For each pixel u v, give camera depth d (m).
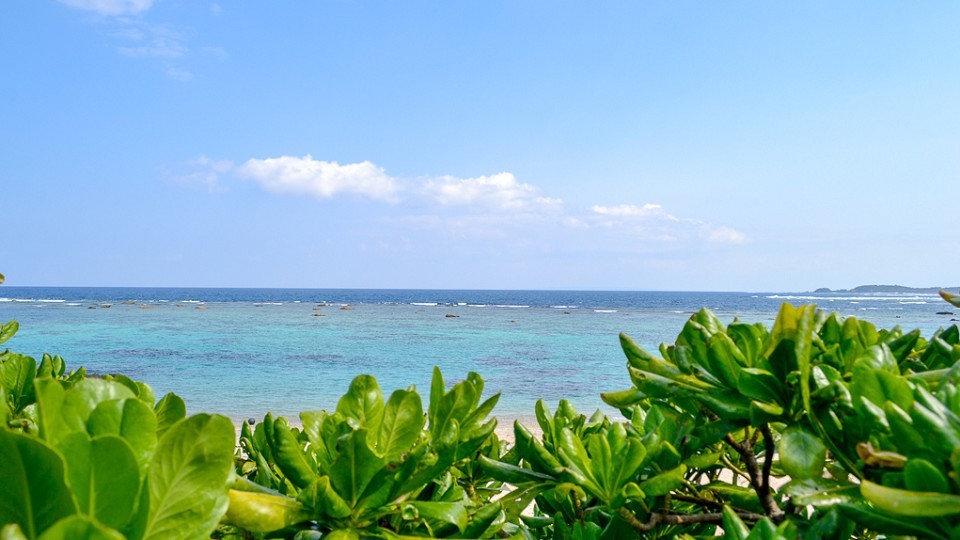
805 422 1.35
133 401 0.85
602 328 72.88
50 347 48.44
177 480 0.82
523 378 35.75
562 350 50.19
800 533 1.44
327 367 39.56
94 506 0.74
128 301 155.12
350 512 1.17
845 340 1.60
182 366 39.34
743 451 1.57
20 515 0.69
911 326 74.56
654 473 1.63
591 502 1.87
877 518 1.05
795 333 1.43
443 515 1.19
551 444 1.77
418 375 36.59
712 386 1.49
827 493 1.16
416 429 1.24
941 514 0.88
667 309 131.00
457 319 91.56
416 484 1.21
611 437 1.54
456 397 1.33
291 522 1.12
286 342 55.09
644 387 1.55
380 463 1.15
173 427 0.81
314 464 1.37
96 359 42.25
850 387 1.30
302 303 155.00
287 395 29.25
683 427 1.63
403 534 1.31
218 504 0.83
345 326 75.12
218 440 0.84
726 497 1.81
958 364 1.26
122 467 0.75
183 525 0.81
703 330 1.54
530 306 146.62
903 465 0.96
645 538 1.75
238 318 88.44
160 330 65.56
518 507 1.50
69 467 0.74
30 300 153.75
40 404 0.81
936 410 1.02
